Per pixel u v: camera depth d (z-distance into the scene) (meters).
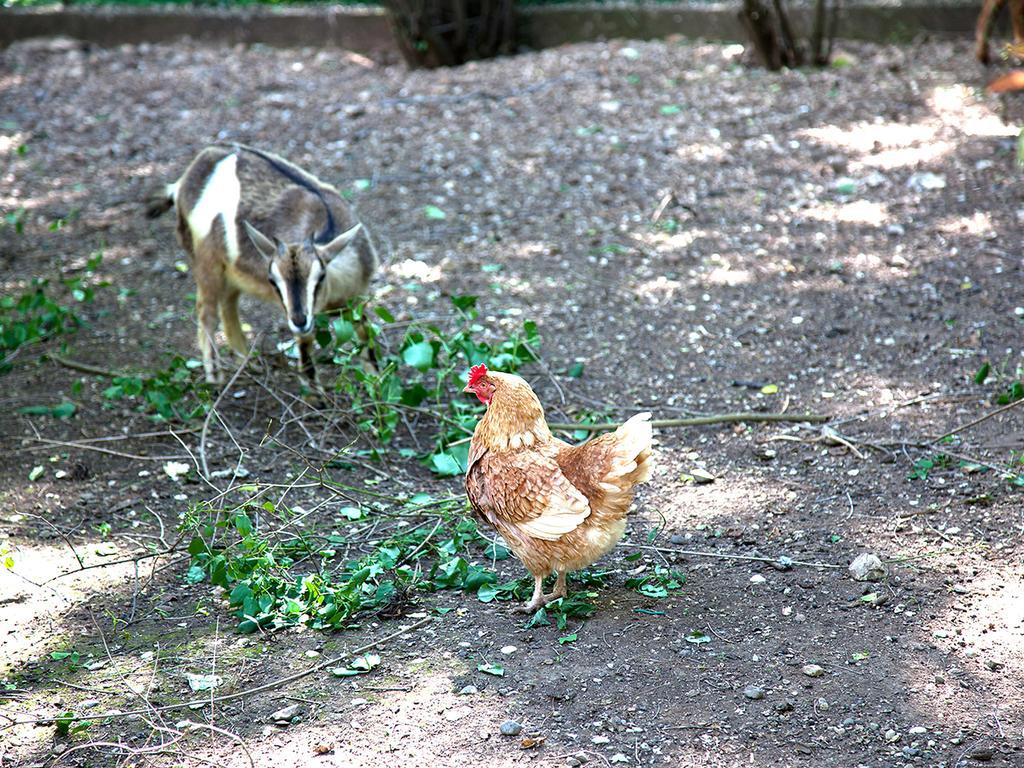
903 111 7.12
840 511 5.32
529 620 5.05
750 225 6.56
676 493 5.43
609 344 6.02
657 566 5.19
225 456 5.61
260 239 5.65
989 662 4.89
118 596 5.16
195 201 5.89
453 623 5.05
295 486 5.41
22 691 4.93
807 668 4.90
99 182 7.20
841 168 6.81
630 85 7.55
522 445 5.02
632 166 6.98
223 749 4.80
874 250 6.36
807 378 5.82
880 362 5.85
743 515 5.33
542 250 6.52
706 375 5.86
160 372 5.75
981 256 6.27
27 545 5.30
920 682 4.86
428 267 6.46
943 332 5.94
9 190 7.14
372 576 5.16
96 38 9.02
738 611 5.05
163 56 8.73
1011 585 5.07
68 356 6.07
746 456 5.54
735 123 7.18
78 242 6.75
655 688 4.88
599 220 6.67
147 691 4.92
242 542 5.20
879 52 7.62
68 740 4.82
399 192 6.95
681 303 6.19
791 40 7.53
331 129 7.48
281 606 5.11
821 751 4.75
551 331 6.09
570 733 4.79
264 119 7.62
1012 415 5.57
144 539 5.32
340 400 5.81
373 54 8.62
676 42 8.05
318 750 4.78
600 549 4.96
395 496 5.44
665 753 4.75
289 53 8.75
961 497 5.33
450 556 5.23
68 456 5.61
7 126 7.66
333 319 5.70
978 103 7.11
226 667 4.97
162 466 5.58
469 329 5.84
